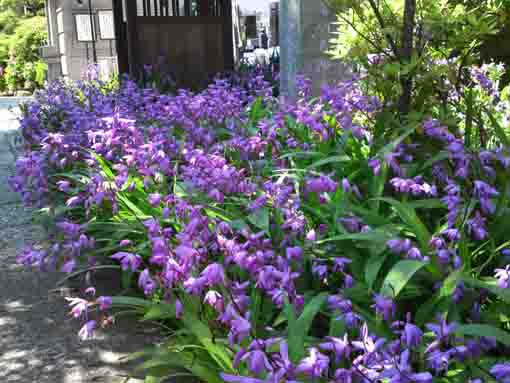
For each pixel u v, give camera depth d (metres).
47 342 2.98
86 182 3.87
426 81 3.46
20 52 30.52
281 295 2.09
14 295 3.62
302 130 4.05
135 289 3.47
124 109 5.38
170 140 4.09
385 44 3.95
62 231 3.59
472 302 2.19
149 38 9.18
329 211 2.86
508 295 2.00
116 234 3.38
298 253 2.27
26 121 6.15
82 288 3.59
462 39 3.41
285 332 2.15
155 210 3.36
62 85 8.84
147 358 2.74
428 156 3.31
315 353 1.58
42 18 32.28
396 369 1.55
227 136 4.71
